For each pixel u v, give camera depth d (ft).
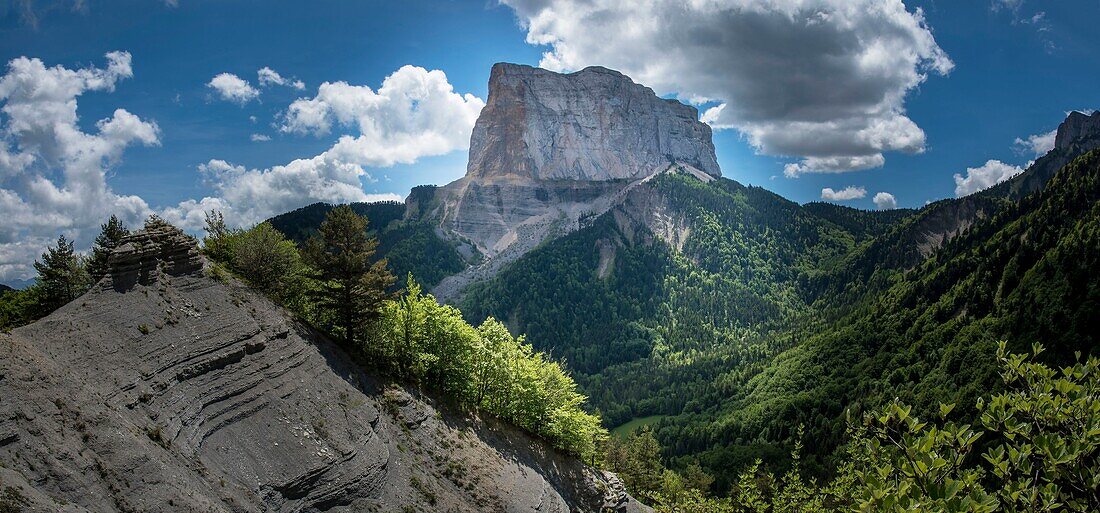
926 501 43.42
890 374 558.15
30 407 120.37
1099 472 45.91
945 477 47.55
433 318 238.07
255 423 166.09
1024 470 47.70
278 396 175.94
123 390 144.46
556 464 251.80
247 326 184.96
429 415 217.56
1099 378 52.19
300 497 159.22
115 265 168.45
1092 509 46.75
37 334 142.20
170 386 155.63
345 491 166.30
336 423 181.47
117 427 132.05
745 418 638.12
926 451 46.68
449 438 214.90
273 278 242.99
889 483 48.01
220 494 142.31
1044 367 54.49
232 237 263.29
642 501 354.13
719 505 246.27
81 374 139.54
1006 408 56.49
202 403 159.33
